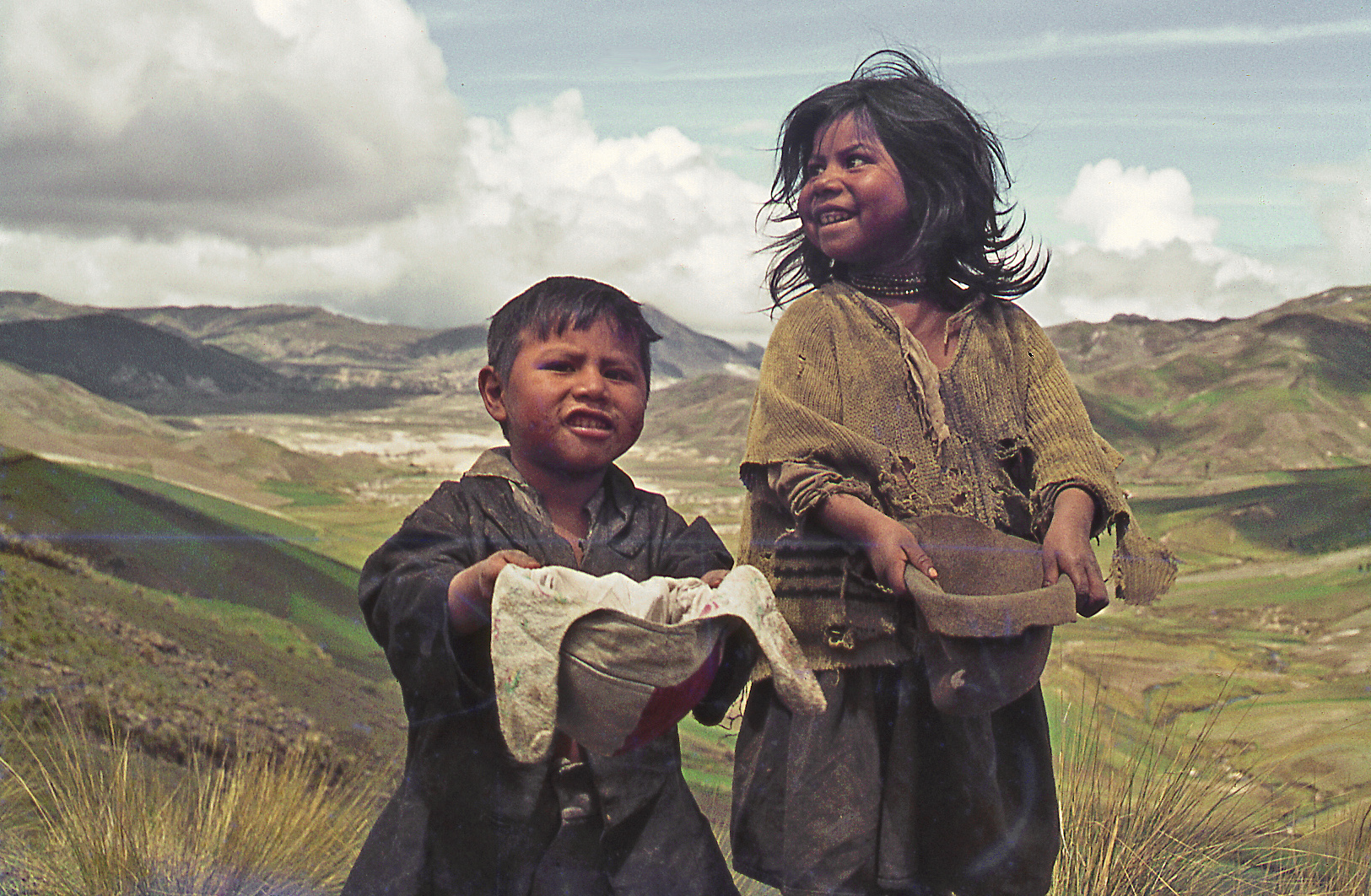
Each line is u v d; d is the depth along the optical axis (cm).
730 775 288
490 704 158
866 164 211
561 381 167
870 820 194
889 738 201
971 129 215
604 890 162
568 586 147
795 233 238
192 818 261
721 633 153
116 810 252
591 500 177
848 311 212
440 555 162
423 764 165
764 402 206
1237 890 232
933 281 217
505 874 162
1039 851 201
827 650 198
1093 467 195
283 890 244
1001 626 169
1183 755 263
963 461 201
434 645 153
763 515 210
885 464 197
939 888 200
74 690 321
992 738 198
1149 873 238
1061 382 209
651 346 178
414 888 160
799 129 224
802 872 194
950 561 185
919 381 202
